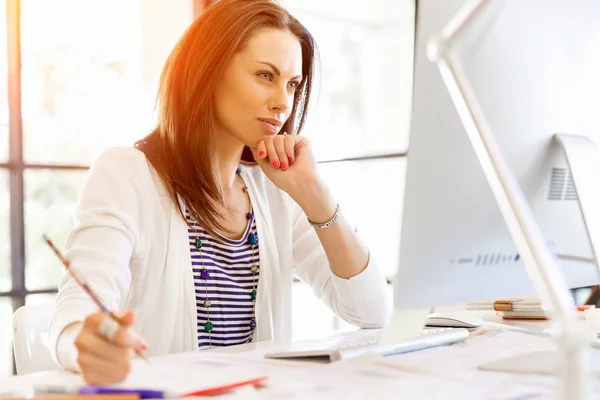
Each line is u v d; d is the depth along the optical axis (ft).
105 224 4.04
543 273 2.03
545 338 3.54
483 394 2.28
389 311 4.66
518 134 2.59
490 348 3.25
